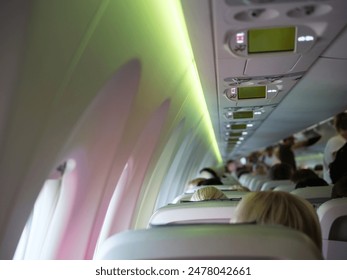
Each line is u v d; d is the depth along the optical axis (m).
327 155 6.41
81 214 2.74
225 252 1.19
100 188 2.77
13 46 1.27
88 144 2.46
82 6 1.60
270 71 3.99
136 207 4.36
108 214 3.88
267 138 12.19
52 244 2.67
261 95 5.10
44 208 2.62
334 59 3.66
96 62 1.93
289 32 2.89
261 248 1.18
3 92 1.32
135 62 2.48
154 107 3.37
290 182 6.03
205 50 3.25
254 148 18.39
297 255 1.17
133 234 1.29
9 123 1.36
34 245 2.65
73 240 2.79
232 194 3.55
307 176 5.27
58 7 1.42
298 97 5.53
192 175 11.73
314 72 4.16
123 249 1.25
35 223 2.65
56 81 1.58
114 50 2.10
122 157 3.03
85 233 2.81
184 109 4.91
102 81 2.10
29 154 1.55
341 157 4.59
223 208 2.32
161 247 1.22
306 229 1.54
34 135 1.54
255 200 1.60
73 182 2.55
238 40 3.00
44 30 1.38
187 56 3.92
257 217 1.56
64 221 2.66
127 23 2.18
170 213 2.33
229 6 2.36
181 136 5.62
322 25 2.72
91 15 1.70
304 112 6.98
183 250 1.21
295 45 3.09
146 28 2.53
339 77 4.43
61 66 1.58
